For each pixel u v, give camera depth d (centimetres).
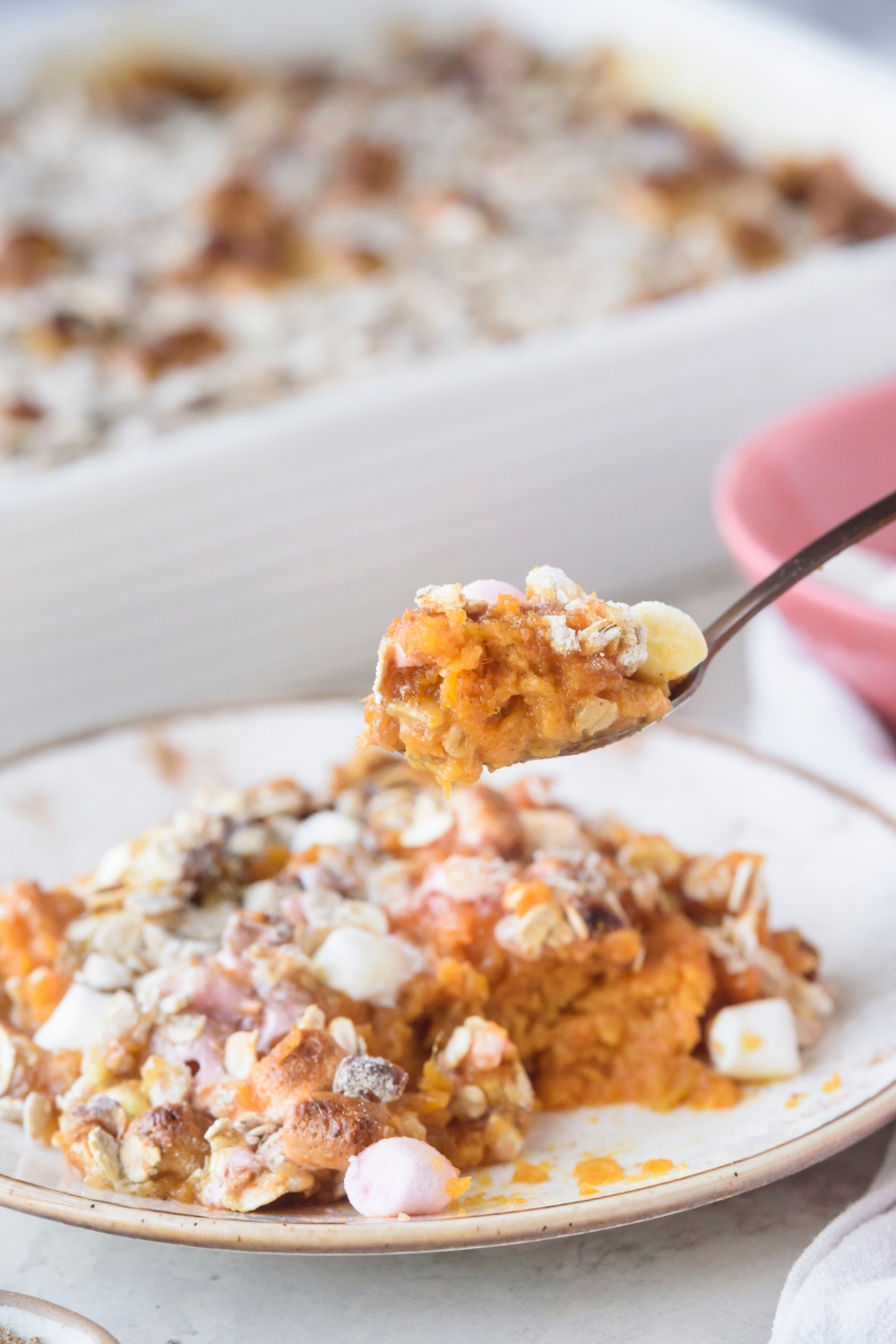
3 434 60
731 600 62
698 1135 42
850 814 47
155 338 64
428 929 43
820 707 51
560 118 89
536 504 59
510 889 43
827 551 42
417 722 39
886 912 45
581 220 77
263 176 81
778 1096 42
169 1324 40
